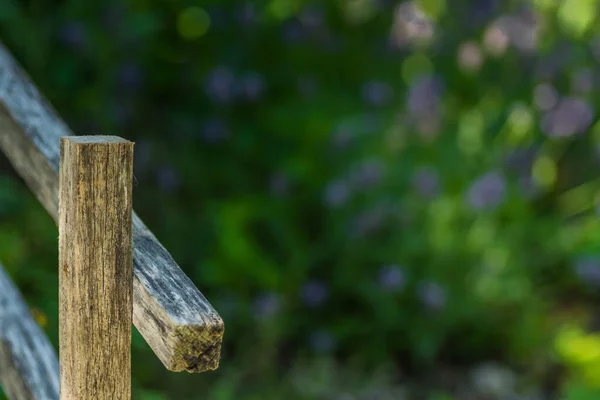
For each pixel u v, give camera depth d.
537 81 3.79
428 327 3.42
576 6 4.01
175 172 3.51
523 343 3.50
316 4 4.05
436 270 3.43
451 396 3.29
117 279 0.95
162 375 2.74
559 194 4.09
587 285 3.83
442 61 3.98
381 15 4.12
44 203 1.33
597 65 3.90
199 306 0.90
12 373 1.42
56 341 1.92
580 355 2.77
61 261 0.98
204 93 3.88
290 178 3.54
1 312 1.48
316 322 3.50
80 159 0.91
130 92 3.62
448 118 3.72
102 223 0.93
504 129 3.76
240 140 3.81
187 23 3.92
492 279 3.45
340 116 3.84
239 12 3.86
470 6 3.83
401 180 3.53
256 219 3.73
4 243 2.41
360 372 3.35
